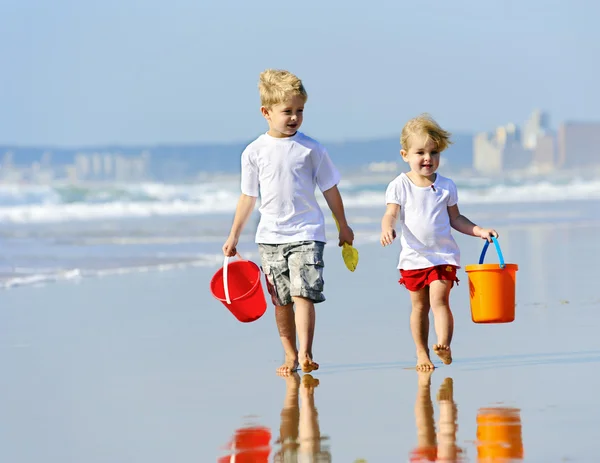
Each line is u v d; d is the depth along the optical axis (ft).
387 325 61.46
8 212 253.65
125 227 177.78
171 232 161.27
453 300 70.90
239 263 52.01
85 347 56.08
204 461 30.86
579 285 79.10
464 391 40.34
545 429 33.01
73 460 31.68
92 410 39.32
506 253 111.24
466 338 54.90
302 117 49.67
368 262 106.32
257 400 40.24
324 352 52.26
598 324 58.90
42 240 144.25
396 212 49.49
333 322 62.85
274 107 49.26
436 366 47.03
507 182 394.73
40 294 82.48
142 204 282.15
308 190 49.49
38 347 56.24
